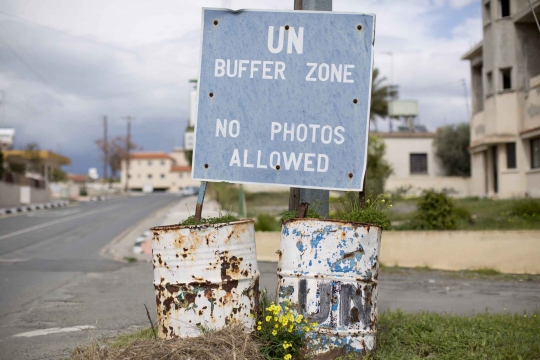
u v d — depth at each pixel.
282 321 4.83
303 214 5.40
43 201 47.72
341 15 5.59
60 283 10.95
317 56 5.59
